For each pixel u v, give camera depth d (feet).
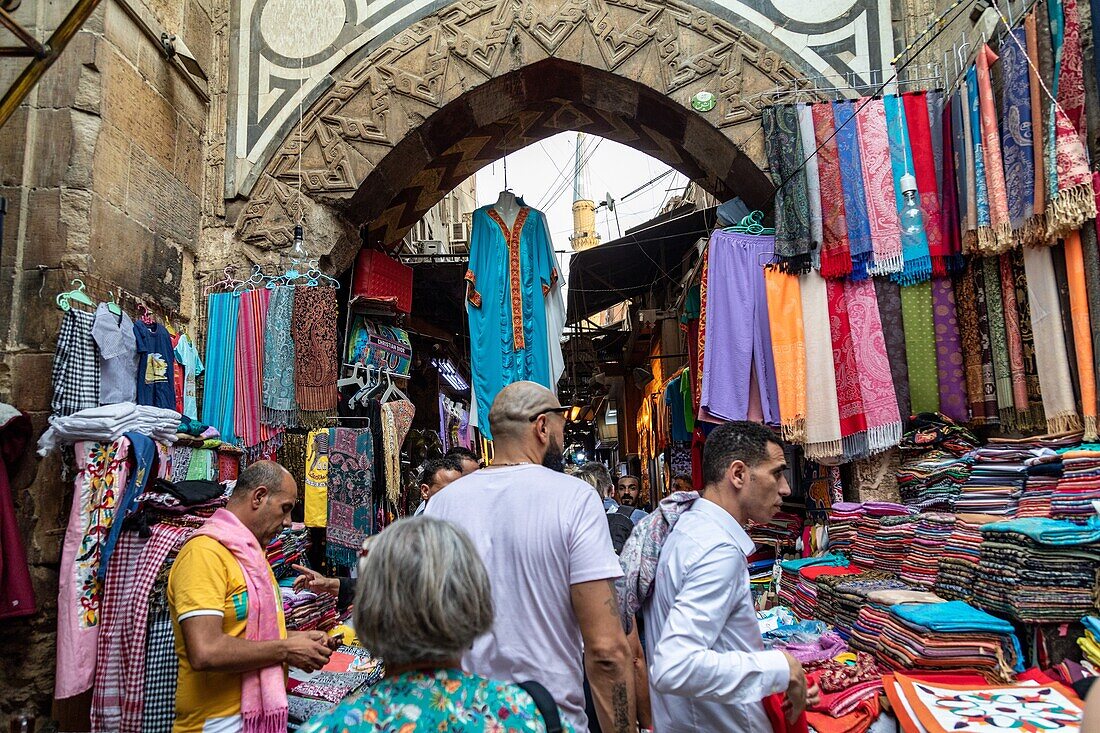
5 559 12.09
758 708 6.13
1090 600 9.53
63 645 11.48
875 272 16.56
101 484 12.10
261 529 8.14
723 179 20.58
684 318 23.16
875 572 14.03
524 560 6.03
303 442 17.49
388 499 18.92
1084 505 10.08
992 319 15.16
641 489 42.45
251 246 19.08
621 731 5.68
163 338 15.37
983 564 10.52
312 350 17.29
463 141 22.66
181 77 18.19
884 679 9.46
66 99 14.43
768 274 17.34
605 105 20.58
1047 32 13.00
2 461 12.41
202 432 14.69
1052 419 13.10
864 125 17.01
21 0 14.40
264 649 7.28
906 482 15.33
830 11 18.94
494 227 20.72
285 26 19.99
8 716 12.55
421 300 32.63
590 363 44.98
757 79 18.90
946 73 17.44
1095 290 12.32
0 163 14.19
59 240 13.92
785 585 16.72
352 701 3.98
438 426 32.89
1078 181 12.07
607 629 5.87
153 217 16.70
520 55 19.38
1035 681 9.30
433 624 3.88
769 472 6.68
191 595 7.14
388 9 19.81
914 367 16.37
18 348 13.55
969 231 14.92
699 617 5.80
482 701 3.89
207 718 7.23
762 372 17.21
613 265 32.94
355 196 19.52
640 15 19.44
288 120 19.54
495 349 20.08
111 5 15.26
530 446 6.85
